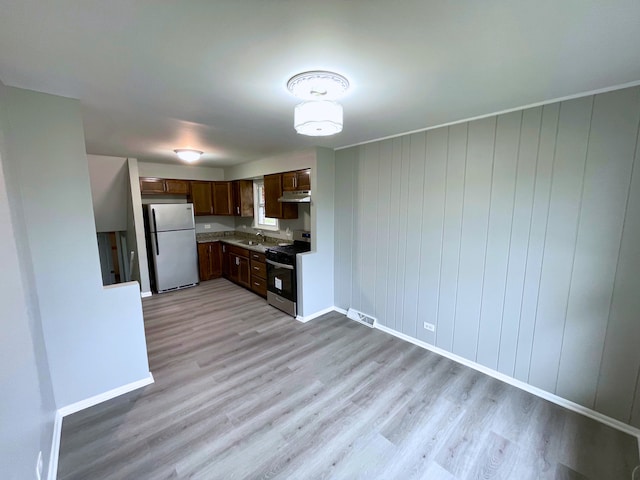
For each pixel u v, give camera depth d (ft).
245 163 16.83
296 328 11.67
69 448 5.94
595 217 6.45
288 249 14.15
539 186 7.16
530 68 5.13
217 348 10.07
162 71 5.15
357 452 5.91
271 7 3.44
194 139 10.41
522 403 7.34
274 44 4.30
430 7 3.45
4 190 4.35
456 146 8.57
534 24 3.79
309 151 12.22
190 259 17.35
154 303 14.56
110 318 7.34
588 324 6.75
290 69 5.11
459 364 9.09
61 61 4.75
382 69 5.13
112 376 7.49
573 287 6.88
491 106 7.18
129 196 15.15
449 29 3.93
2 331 3.72
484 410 7.09
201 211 18.61
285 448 5.99
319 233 12.46
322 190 12.25
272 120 8.05
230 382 8.17
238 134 9.65
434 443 6.14
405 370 8.75
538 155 7.09
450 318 9.29
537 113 7.00
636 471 5.22
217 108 7.05
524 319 7.72
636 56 4.67
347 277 12.67
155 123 8.31
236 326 11.85
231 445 6.05
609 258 6.35
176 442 6.11
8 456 3.57
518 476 5.42
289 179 13.57
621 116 5.95
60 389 6.76
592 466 5.60
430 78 5.52
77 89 5.93
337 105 6.03
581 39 4.16
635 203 5.96
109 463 5.60
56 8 3.37
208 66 4.98
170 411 7.02
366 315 12.03
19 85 5.70
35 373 5.07
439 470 5.54
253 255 15.84
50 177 6.29
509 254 7.82
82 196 6.73
